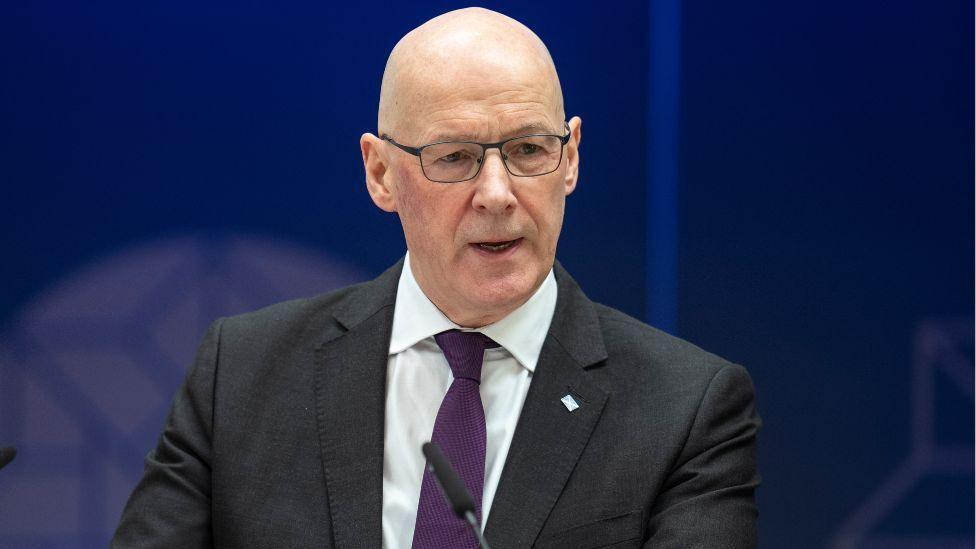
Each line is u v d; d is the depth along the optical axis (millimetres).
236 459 6453
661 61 11508
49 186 11305
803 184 11562
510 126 5977
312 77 11453
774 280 11578
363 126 11492
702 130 11523
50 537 11352
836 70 11539
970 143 11531
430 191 6094
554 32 11438
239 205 11438
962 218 11562
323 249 11492
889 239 11578
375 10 11453
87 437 11367
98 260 11359
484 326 6523
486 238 6039
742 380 6598
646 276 11547
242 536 6273
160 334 11398
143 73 11359
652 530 6164
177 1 11375
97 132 11336
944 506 11594
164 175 11391
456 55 6059
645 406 6406
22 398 11312
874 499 11594
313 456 6414
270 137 11453
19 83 11258
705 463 6266
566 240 11523
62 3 11281
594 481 6188
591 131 11500
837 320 11578
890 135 11547
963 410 11578
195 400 6703
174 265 11406
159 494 6512
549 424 6340
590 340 6672
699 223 11547
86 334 11359
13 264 11273
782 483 11562
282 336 6867
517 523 6066
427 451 5195
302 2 11445
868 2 11523
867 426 11594
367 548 6109
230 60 11422
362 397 6531
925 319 11570
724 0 11523
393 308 6797
